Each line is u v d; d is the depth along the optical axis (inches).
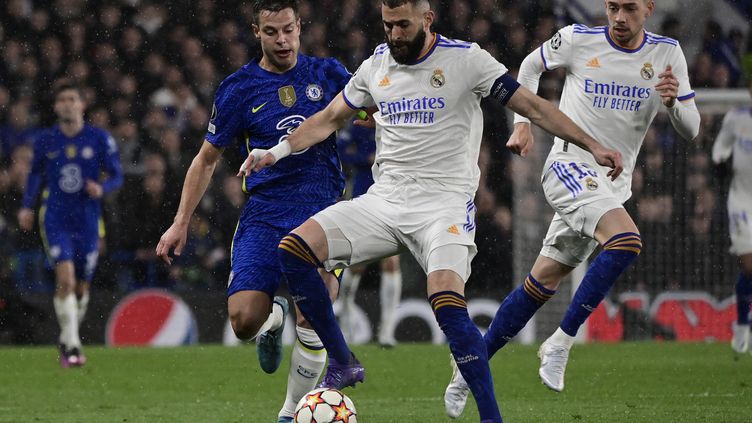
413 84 732.7
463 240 718.5
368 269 1836.9
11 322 1684.3
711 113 1753.2
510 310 919.7
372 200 749.9
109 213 1802.4
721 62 2052.2
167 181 1835.6
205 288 1779.0
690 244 1807.3
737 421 863.1
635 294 1756.9
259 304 797.2
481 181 1893.5
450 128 732.7
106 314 1665.8
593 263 853.8
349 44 1978.3
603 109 904.9
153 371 1325.0
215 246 1790.1
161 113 1911.9
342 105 773.9
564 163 895.1
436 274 700.0
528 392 1126.4
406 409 994.7
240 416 953.5
